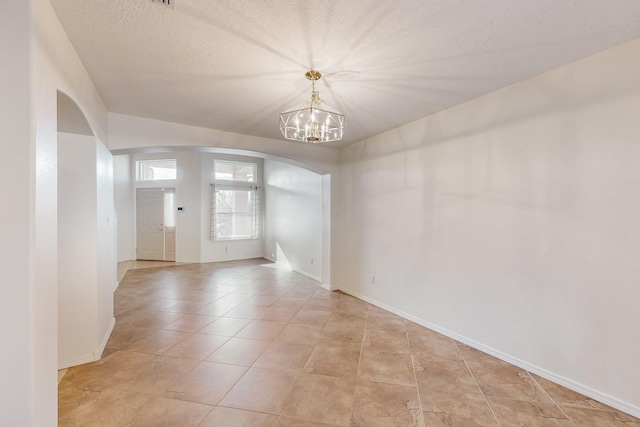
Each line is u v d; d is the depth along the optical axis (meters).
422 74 2.20
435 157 3.08
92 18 1.54
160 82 2.32
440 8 1.47
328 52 1.89
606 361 1.90
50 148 1.40
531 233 2.28
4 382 1.17
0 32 1.16
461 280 2.83
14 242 1.18
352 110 2.98
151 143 3.26
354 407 1.90
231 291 4.66
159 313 3.65
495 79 2.29
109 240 3.02
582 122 2.01
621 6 1.46
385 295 3.80
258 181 7.79
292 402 1.95
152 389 2.08
